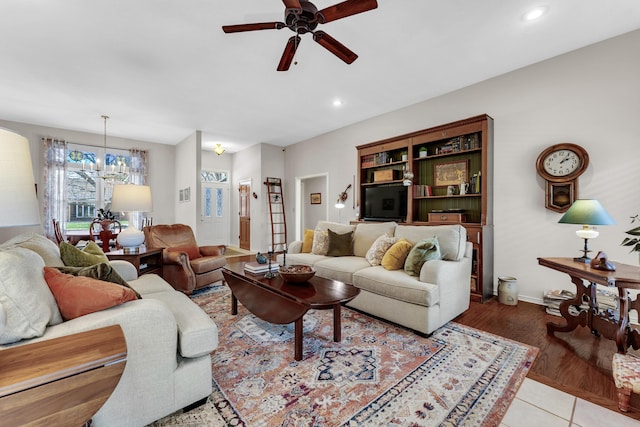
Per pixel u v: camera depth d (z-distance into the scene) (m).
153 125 5.42
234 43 2.76
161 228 3.93
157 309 1.34
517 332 2.48
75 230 5.71
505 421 1.44
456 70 3.38
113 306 1.29
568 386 1.72
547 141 3.16
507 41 2.80
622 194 2.73
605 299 2.61
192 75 3.41
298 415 1.46
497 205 3.53
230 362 1.96
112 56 2.97
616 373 1.52
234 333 2.43
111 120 5.08
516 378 1.80
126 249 3.27
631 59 2.68
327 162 6.05
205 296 3.51
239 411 1.49
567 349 2.17
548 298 2.95
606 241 2.81
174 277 3.45
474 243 3.40
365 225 3.79
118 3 2.21
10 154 0.81
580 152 2.89
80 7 2.25
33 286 1.12
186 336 1.44
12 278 1.05
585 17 2.46
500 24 2.54
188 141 6.11
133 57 3.00
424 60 3.14
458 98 3.90
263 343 2.25
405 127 4.56
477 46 2.88
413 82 3.68
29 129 5.22
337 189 5.83
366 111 4.76
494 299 3.43
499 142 3.51
